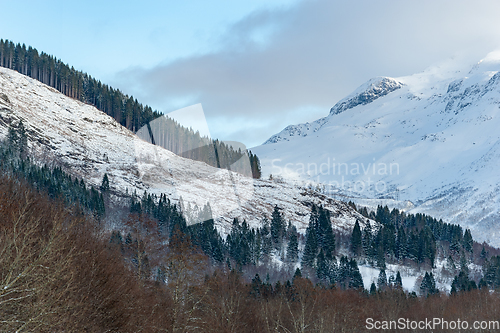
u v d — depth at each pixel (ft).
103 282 88.89
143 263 109.60
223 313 136.56
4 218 74.95
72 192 347.77
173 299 102.32
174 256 99.81
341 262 418.31
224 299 144.15
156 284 111.55
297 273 303.27
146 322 97.40
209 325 124.26
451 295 364.79
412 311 292.40
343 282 400.47
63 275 66.44
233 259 358.84
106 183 439.22
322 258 427.74
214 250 234.17
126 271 104.06
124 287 95.91
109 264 95.40
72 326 67.15
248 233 418.10
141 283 106.93
